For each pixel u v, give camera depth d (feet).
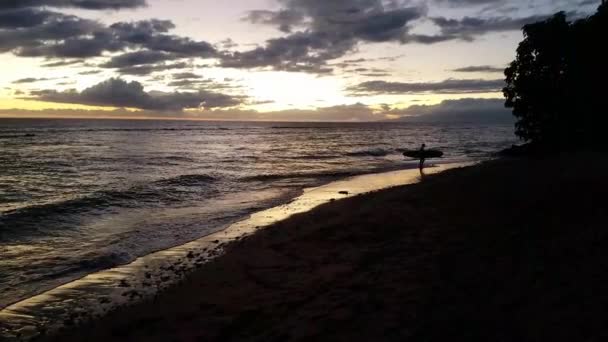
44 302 21.97
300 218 38.63
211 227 38.09
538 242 21.84
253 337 15.96
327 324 16.05
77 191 58.75
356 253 25.63
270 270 24.17
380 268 21.83
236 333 16.57
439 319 15.06
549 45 77.20
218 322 17.75
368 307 17.04
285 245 29.27
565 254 18.99
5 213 42.65
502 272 18.48
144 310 19.86
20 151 126.11
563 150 77.20
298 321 16.71
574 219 25.21
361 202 44.91
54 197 54.29
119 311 20.15
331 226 32.96
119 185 64.13
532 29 80.07
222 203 50.49
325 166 97.55
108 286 24.03
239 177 75.56
